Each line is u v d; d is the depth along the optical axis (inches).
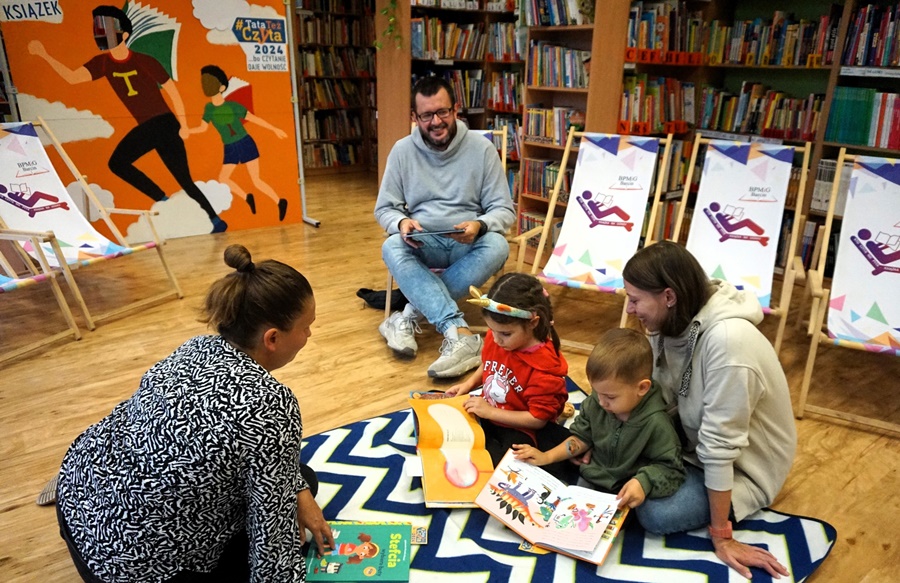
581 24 134.3
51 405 89.7
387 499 68.7
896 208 96.4
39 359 103.7
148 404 45.5
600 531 60.2
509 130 178.4
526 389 72.0
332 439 79.8
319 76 255.1
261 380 45.8
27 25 142.0
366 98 272.2
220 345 48.6
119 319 120.5
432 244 112.5
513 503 64.8
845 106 134.3
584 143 122.0
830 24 135.9
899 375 102.2
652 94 142.1
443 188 113.4
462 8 187.3
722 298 60.5
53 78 147.5
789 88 155.9
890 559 62.5
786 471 65.6
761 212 107.2
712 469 58.2
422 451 72.4
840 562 61.9
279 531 46.8
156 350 107.4
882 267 95.2
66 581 59.5
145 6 153.3
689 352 60.8
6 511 68.6
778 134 149.6
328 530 59.2
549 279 108.4
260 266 48.9
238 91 171.6
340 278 143.6
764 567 58.4
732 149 111.0
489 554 60.9
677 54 143.0
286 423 45.7
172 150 166.6
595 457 68.6
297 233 181.2
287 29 175.2
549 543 60.4
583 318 124.3
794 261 102.0
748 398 56.6
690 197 163.9
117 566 45.9
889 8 124.0
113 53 152.6
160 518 44.6
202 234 177.5
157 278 142.8
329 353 106.6
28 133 126.3
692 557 60.6
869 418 87.7
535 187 155.5
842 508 70.0
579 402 90.1
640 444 63.3
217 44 165.3
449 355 97.0
